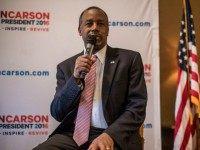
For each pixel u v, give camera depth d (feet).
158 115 12.37
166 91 13.20
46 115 12.42
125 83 8.16
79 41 12.48
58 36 12.44
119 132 7.25
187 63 11.71
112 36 12.51
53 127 12.42
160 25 13.29
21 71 12.37
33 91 12.40
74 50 12.48
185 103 11.51
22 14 12.42
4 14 12.37
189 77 11.66
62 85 8.58
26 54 12.39
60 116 8.23
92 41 8.25
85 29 8.36
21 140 12.36
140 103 7.81
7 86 12.32
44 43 12.44
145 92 8.09
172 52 13.24
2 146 12.28
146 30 12.55
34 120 12.39
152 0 12.56
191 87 11.48
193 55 11.68
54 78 12.44
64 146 7.75
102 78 8.23
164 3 13.29
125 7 12.53
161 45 13.25
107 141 6.93
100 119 8.06
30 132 12.39
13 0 12.40
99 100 8.11
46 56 12.42
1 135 12.29
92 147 6.82
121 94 8.09
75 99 7.88
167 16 13.29
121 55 8.48
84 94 8.16
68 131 8.47
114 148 7.15
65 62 8.91
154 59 12.50
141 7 12.55
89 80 8.24
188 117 11.46
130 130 7.44
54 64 12.43
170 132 13.01
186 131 11.39
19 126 12.35
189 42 11.80
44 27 12.44
